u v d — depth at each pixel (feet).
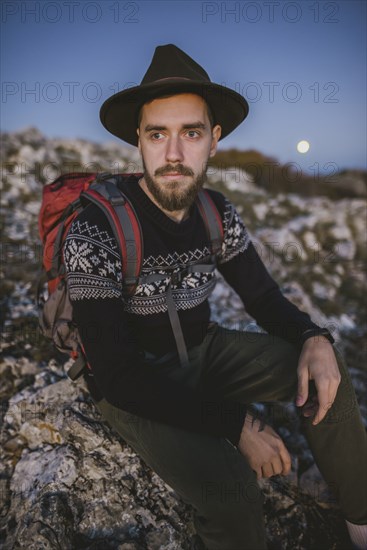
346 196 47.65
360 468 6.91
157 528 7.14
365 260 28.43
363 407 12.09
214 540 6.04
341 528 8.13
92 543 7.00
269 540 7.63
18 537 6.84
